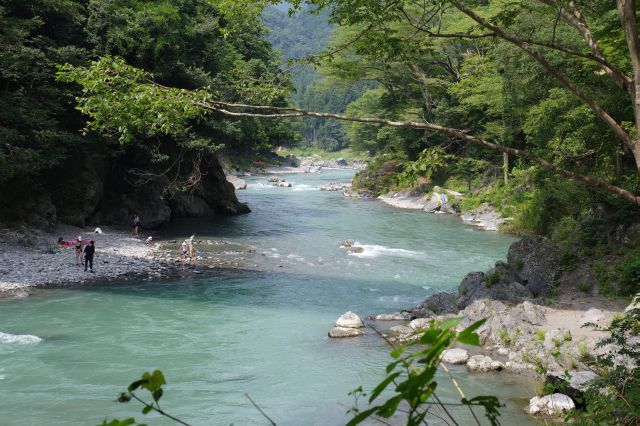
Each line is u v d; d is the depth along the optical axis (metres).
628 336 13.45
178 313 21.44
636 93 8.01
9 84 34.50
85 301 22.66
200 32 41.34
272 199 63.31
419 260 32.03
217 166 49.28
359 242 37.53
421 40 11.54
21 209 34.25
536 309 18.77
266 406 13.67
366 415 2.00
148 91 10.20
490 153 54.28
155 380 2.05
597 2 15.07
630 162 29.61
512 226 41.38
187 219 46.50
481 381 15.26
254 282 26.61
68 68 10.52
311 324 20.47
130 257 30.97
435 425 12.36
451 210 52.44
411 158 65.25
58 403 13.48
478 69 46.19
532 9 11.20
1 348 17.14
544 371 9.52
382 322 20.62
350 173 116.31
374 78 58.81
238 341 18.42
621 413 7.27
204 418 12.94
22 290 23.86
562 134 29.98
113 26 36.94
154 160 39.34
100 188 39.84
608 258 22.02
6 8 33.84
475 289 22.17
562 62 27.34
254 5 12.48
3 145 31.42
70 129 38.12
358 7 10.88
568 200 29.58
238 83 13.96
